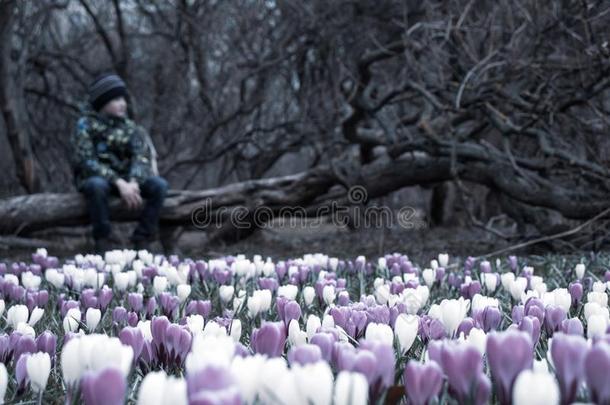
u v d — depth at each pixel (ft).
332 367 4.92
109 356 4.29
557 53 20.31
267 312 8.69
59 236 28.81
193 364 3.97
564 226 19.99
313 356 4.27
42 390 4.73
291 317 6.68
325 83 31.91
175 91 35.29
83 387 3.55
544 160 20.42
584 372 3.82
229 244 26.86
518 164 20.71
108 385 3.50
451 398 4.17
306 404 3.47
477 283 9.44
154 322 5.52
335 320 6.57
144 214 24.17
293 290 8.96
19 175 27.84
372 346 4.36
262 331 4.93
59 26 36.81
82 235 29.12
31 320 7.71
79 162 23.58
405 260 13.39
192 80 36.17
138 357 5.47
